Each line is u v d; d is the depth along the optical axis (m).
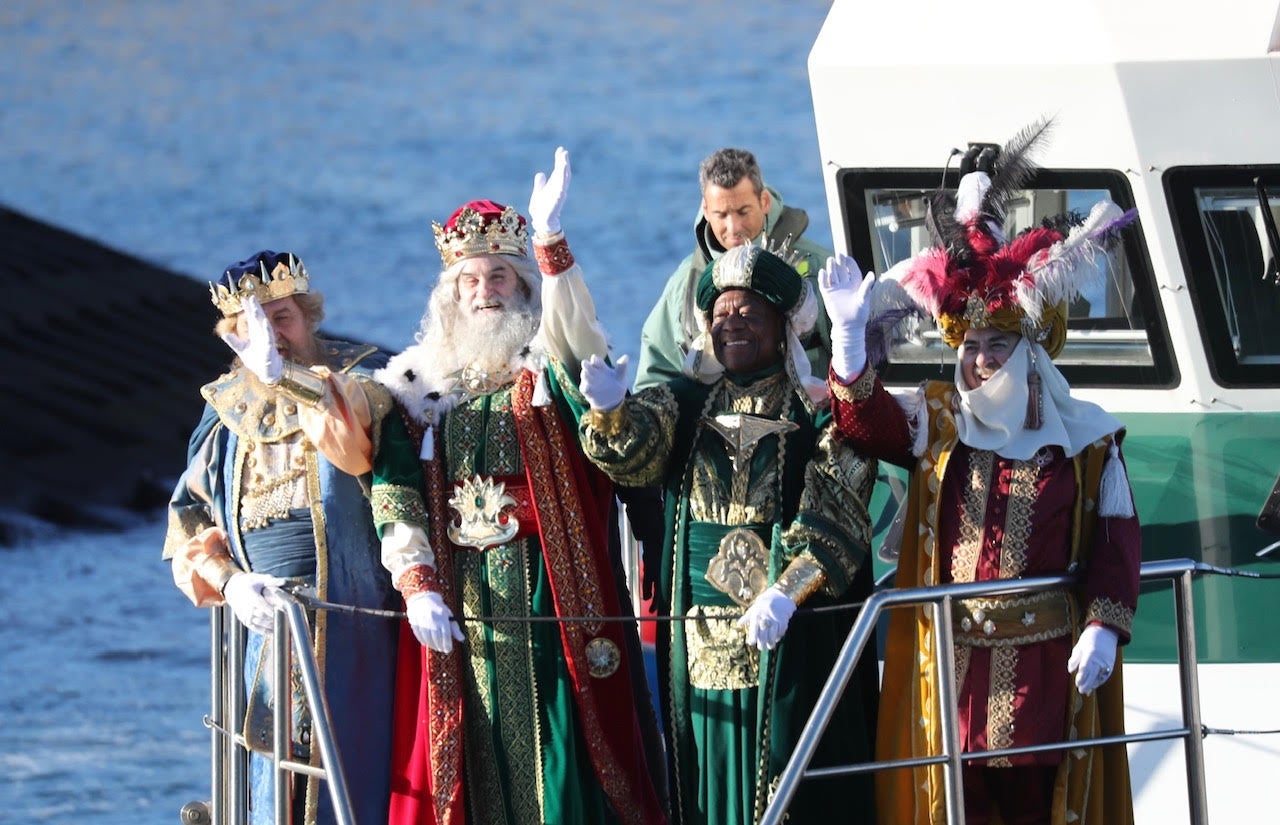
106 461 106.94
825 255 27.33
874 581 23.89
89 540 97.88
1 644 80.38
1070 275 21.17
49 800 64.69
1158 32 28.67
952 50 29.11
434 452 22.30
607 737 21.80
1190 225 28.55
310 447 23.20
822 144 29.47
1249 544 26.42
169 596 87.94
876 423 21.25
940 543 21.48
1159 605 25.86
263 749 22.75
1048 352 21.84
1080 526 21.30
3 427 107.31
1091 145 28.69
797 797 21.50
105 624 83.62
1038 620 21.22
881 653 25.75
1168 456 28.08
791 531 21.34
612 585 22.12
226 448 23.89
